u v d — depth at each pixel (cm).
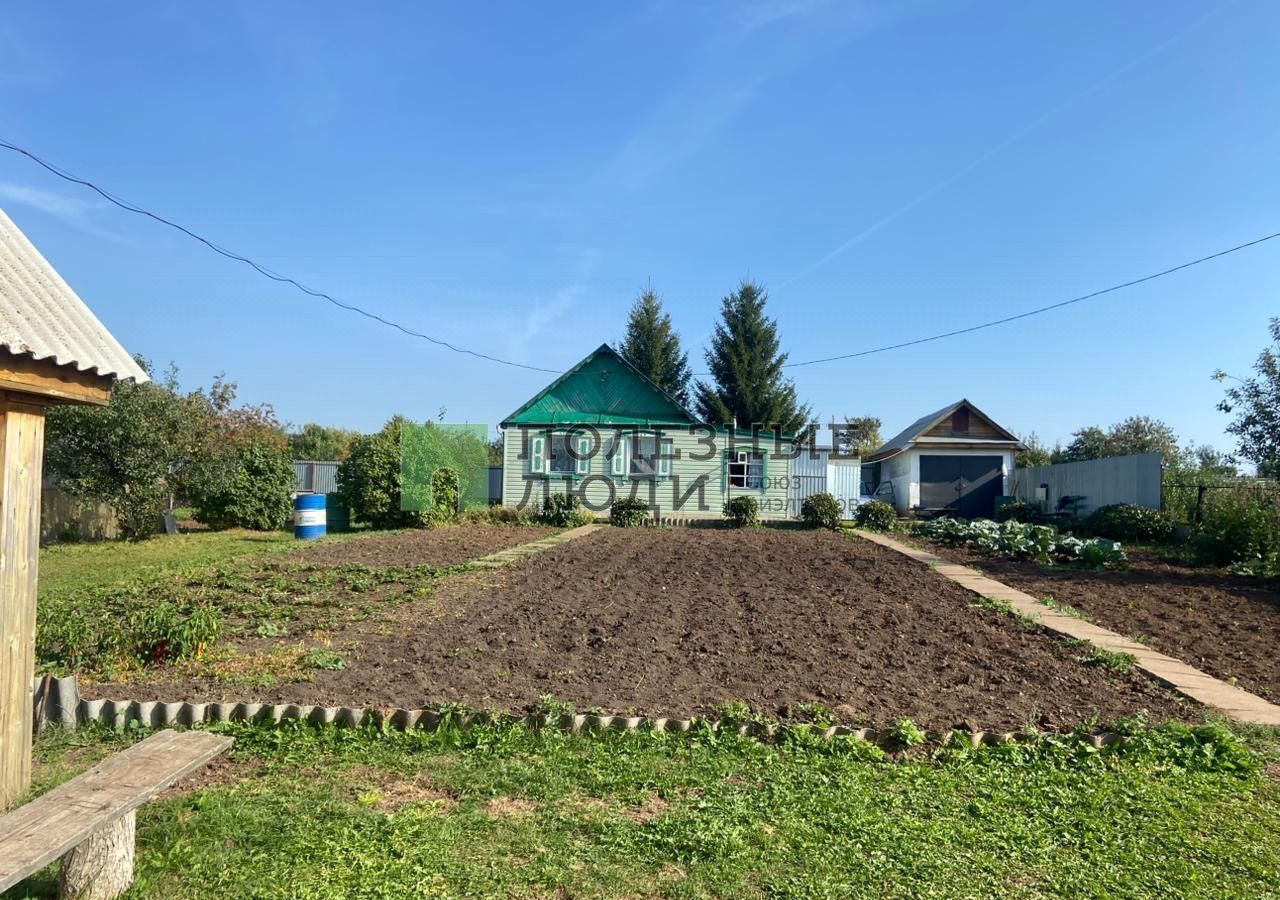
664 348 4353
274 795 423
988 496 3062
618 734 510
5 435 391
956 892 339
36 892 329
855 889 340
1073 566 1398
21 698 405
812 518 2084
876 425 4747
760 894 335
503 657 687
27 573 407
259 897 326
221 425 2078
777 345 4028
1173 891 344
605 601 964
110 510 1981
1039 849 378
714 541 1720
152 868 345
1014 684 636
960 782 455
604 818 398
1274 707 596
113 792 320
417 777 451
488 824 391
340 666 650
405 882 337
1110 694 618
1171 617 944
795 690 603
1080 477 2367
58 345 388
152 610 692
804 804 419
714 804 416
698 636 779
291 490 2364
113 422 1741
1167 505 1961
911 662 696
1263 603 1048
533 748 490
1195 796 443
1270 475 1611
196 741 385
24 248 452
